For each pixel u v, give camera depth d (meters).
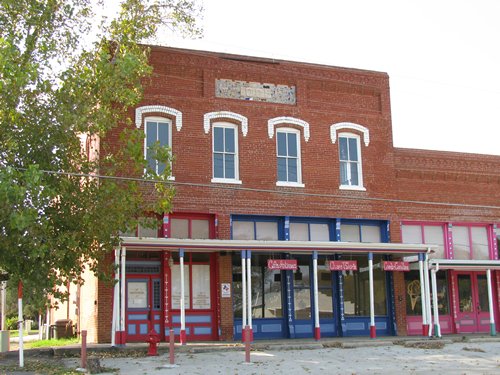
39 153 17.78
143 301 22.89
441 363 18.55
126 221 18.81
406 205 27.58
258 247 22.56
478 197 29.12
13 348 26.42
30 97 17.44
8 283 20.78
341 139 27.05
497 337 25.25
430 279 27.62
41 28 18.53
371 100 27.73
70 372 16.16
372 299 24.05
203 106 24.75
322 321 25.19
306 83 26.61
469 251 28.70
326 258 25.75
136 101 19.30
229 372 16.38
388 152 27.52
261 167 25.20
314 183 25.91
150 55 24.19
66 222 18.12
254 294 24.39
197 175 24.17
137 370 16.61
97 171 20.47
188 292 23.50
